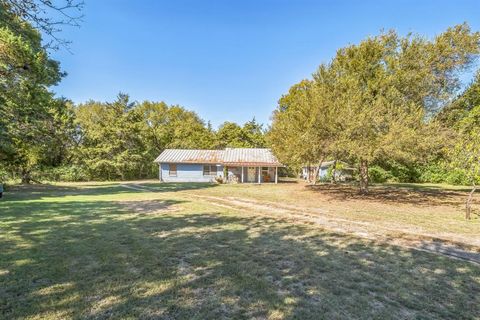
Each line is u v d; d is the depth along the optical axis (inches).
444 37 550.6
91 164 1200.8
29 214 342.3
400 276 155.1
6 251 193.0
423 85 537.6
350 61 595.5
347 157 546.6
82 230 258.8
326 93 506.9
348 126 453.4
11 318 107.8
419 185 892.6
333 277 152.7
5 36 232.2
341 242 224.4
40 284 140.1
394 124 438.9
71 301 122.3
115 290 134.0
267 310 116.3
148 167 1427.2
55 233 246.1
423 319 110.7
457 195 600.4
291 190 732.0
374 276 154.6
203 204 450.6
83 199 515.5
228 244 215.8
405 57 553.0
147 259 179.5
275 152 816.3
